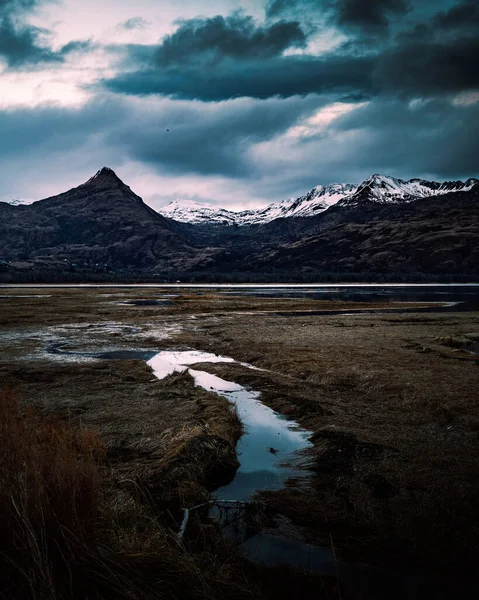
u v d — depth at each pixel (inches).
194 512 265.3
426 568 211.8
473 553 222.7
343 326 1501.0
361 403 571.2
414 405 547.8
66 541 164.9
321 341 1125.1
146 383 684.1
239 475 342.6
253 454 390.6
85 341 1203.9
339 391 639.8
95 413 509.0
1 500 168.1
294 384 678.5
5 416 267.3
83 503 191.8
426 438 426.0
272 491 308.7
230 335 1256.8
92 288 5679.1
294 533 248.2
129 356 983.0
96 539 177.0
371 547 232.1
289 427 478.3
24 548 151.3
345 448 387.2
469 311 2293.3
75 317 1861.5
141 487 287.4
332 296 3959.2
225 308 2399.1
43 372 761.6
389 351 964.0
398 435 434.0
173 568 178.2
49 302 2827.3
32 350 1049.5
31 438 234.7
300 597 188.1
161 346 1130.0
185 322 1689.2
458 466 350.3
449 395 581.9
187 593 168.2
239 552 222.1
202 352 1050.7
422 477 326.3
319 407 525.3
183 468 319.3
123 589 157.8
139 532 215.6
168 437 402.6
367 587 196.7
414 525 250.5
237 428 458.9
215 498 295.9
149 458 360.5
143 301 3019.2
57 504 179.0
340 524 259.4
